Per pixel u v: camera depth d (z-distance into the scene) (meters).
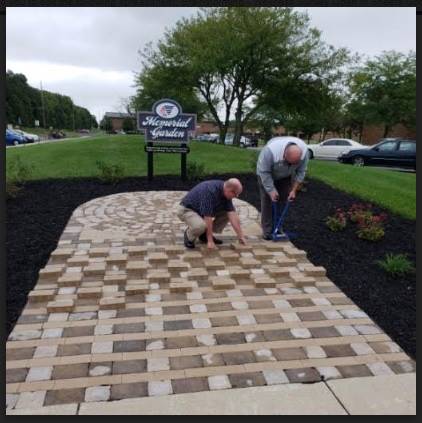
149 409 2.45
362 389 2.66
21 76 62.06
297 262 4.65
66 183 8.20
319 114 22.58
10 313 3.45
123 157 11.49
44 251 4.67
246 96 22.42
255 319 3.49
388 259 4.52
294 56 19.47
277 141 4.90
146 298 3.78
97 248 4.74
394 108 25.92
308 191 8.05
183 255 4.65
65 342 3.09
